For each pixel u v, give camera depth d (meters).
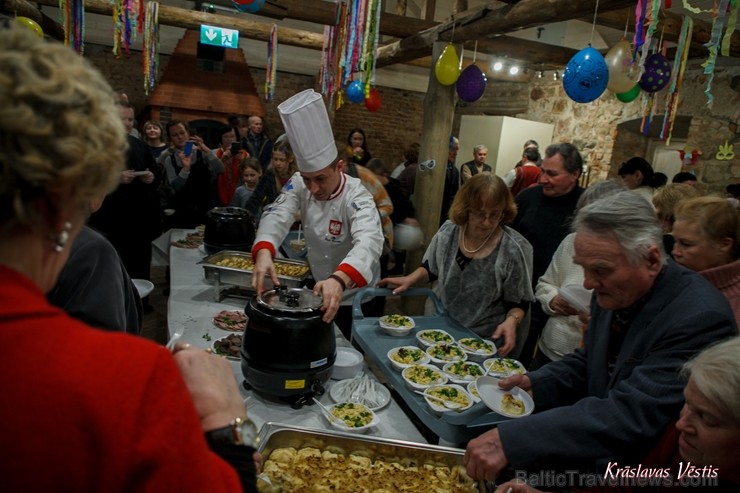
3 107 0.37
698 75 5.03
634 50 2.23
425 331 1.91
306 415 1.38
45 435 0.37
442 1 6.56
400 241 3.86
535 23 3.06
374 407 1.44
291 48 7.27
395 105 8.18
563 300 1.77
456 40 3.76
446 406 1.37
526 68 7.05
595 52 2.70
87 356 0.40
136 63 6.90
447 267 2.03
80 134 0.40
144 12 4.25
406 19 4.45
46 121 0.39
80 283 0.86
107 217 3.06
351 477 1.14
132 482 0.39
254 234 2.94
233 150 4.92
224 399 0.63
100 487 0.38
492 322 2.02
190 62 6.85
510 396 1.35
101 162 0.43
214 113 6.95
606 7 2.60
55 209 0.42
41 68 0.40
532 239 2.49
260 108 7.15
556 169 2.37
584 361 1.35
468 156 7.34
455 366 1.64
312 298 1.45
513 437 1.02
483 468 1.04
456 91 4.01
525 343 2.19
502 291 1.96
